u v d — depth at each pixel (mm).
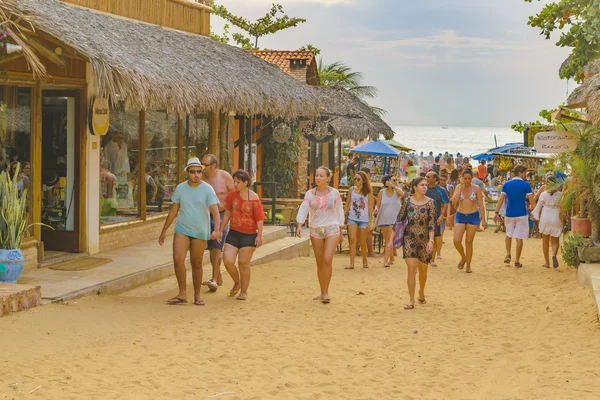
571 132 14844
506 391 7477
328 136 25078
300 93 18859
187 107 13039
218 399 7020
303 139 28703
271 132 26875
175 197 10961
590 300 11664
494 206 28422
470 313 11219
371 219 16141
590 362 8336
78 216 13328
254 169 25625
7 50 10469
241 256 11578
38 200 12203
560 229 15914
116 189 14648
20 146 11898
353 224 16078
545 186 17344
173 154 17141
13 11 10234
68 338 8641
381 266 16609
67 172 13359
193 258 11055
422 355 8797
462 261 15859
